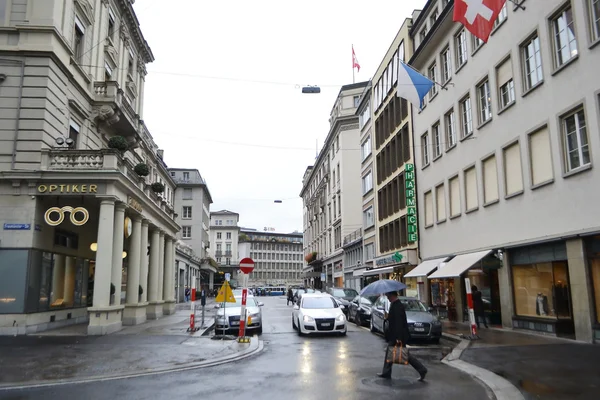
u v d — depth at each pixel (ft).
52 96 61.31
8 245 56.75
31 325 57.06
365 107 138.92
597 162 43.42
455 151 74.23
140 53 111.86
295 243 442.91
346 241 162.50
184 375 32.89
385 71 112.68
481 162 65.62
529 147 54.39
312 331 57.77
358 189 167.73
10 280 56.08
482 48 65.26
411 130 94.43
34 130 59.06
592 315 43.55
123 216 65.00
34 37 60.23
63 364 36.42
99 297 57.72
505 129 59.31
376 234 119.75
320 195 222.69
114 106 76.07
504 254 58.54
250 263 52.31
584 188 45.19
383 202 115.34
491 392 27.09
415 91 65.77
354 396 26.25
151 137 126.72
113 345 47.01
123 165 64.28
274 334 61.57
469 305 50.39
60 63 62.75
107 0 83.66
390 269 103.76
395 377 31.83
